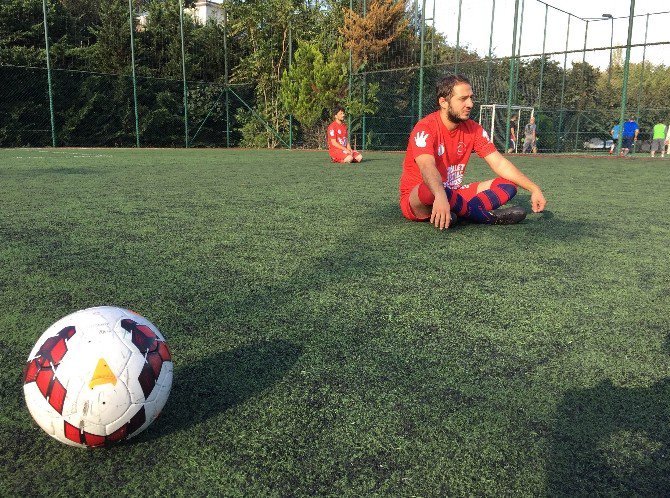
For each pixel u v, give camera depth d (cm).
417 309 187
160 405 109
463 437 110
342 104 1720
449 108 324
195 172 795
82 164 927
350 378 135
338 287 212
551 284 220
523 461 102
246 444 108
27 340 158
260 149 1820
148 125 1748
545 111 2019
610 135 2081
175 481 97
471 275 232
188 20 1920
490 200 343
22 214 386
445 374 138
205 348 153
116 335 107
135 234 318
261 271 236
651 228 352
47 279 221
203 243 294
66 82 1608
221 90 1895
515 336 164
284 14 1816
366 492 94
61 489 96
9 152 1310
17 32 1677
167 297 199
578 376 138
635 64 2206
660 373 139
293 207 436
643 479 98
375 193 541
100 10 1845
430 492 94
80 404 99
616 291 211
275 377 135
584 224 365
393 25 1756
